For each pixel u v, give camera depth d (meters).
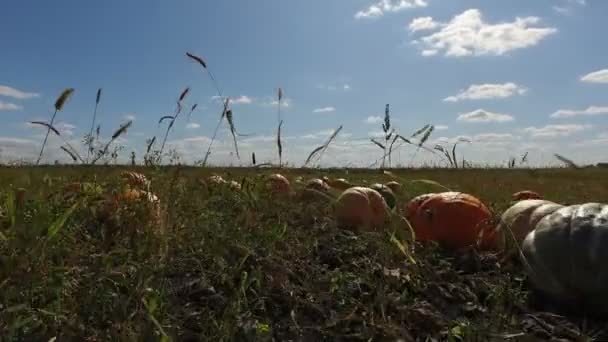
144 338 0.67
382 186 1.69
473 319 0.86
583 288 0.92
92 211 1.09
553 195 2.41
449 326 0.80
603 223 0.94
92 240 0.97
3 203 1.14
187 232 1.08
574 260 0.92
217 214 1.20
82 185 1.16
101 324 0.72
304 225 1.40
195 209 1.22
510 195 2.22
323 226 1.36
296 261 1.08
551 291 0.97
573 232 0.95
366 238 1.23
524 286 1.04
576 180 3.11
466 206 1.38
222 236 1.03
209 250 1.02
